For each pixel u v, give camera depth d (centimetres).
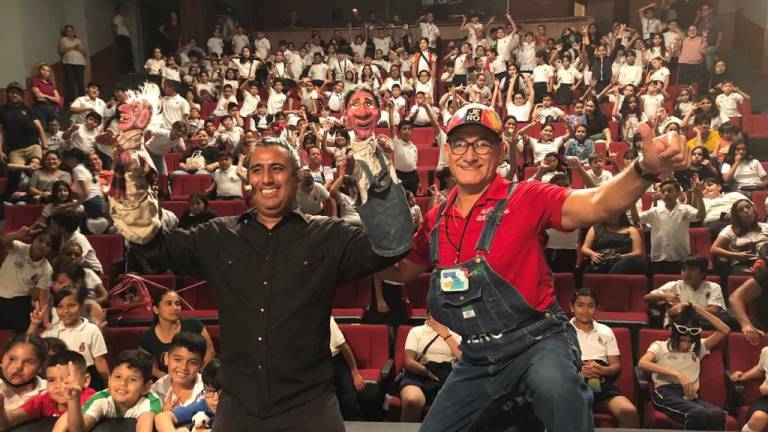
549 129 975
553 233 662
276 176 201
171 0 1869
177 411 373
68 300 477
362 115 192
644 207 805
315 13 2178
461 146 195
